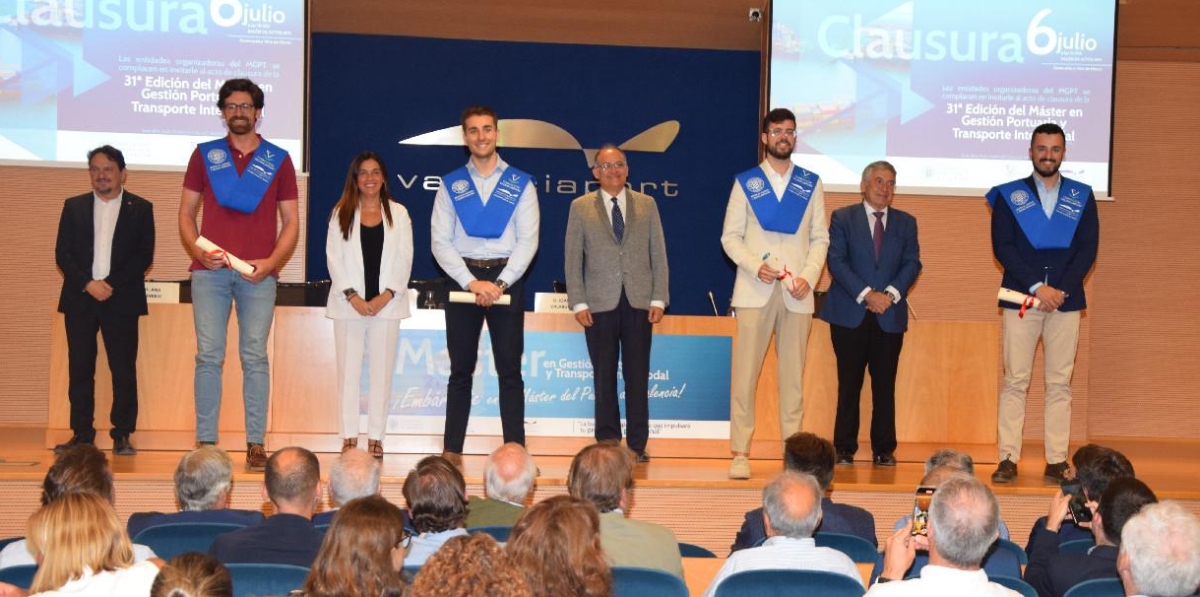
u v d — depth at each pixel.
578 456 3.58
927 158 8.30
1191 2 8.08
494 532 3.59
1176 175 9.20
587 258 6.17
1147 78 9.21
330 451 6.35
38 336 8.01
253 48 7.90
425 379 6.37
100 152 5.96
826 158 8.25
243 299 5.79
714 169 9.27
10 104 7.72
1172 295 9.21
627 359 6.14
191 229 5.77
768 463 6.50
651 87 9.23
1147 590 2.73
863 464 6.49
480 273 5.90
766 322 6.05
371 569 2.55
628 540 3.31
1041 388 8.54
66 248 5.99
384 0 8.41
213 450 3.96
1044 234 6.09
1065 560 3.38
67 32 7.77
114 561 2.63
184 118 7.86
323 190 8.95
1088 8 8.28
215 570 2.22
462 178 5.98
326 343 6.36
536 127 9.09
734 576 2.95
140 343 6.32
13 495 5.50
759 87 9.27
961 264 8.48
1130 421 9.23
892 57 8.27
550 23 8.80
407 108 9.02
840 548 3.83
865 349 6.34
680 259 9.24
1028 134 8.30
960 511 2.70
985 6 8.29
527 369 6.42
